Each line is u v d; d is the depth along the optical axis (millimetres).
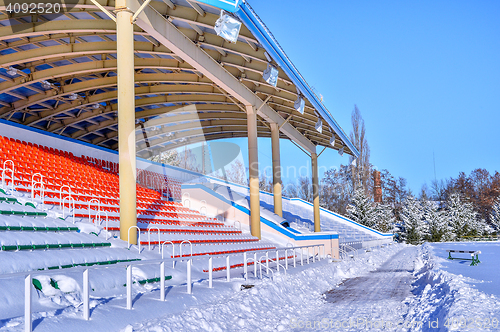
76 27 17062
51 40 19000
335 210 71000
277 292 10680
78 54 19875
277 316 8711
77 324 5902
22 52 19375
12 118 26766
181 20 16031
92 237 12188
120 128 13297
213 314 7664
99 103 28125
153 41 18562
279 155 29172
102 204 18547
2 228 9852
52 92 23984
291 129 31750
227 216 28141
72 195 17875
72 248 10828
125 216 13141
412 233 67000
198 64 18547
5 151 18312
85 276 6246
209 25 15922
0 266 7672
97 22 17109
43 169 19578
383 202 76750
